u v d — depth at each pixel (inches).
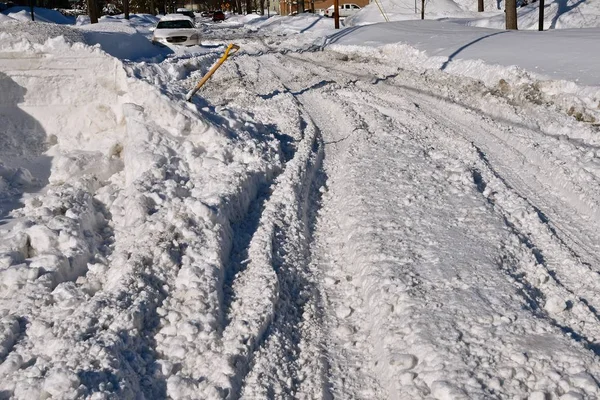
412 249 252.5
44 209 274.1
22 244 243.0
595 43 669.3
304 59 946.7
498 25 1291.8
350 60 922.1
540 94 538.0
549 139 422.3
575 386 164.6
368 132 452.4
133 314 193.3
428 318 198.2
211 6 4704.7
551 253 262.4
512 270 240.2
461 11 1710.1
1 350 178.5
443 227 276.4
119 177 349.4
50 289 217.9
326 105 572.7
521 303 208.2
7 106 386.6
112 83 394.6
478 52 751.1
